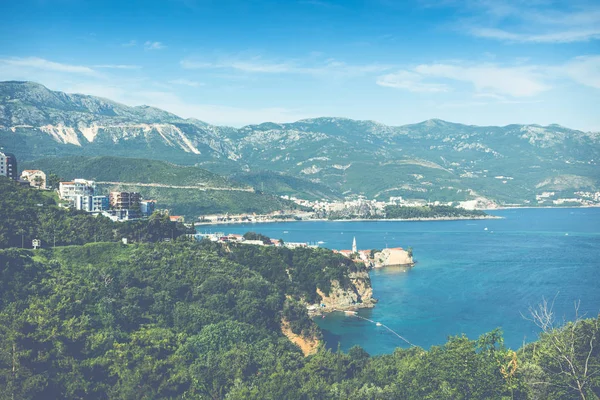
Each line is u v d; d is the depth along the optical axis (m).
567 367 144.25
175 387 171.88
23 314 194.75
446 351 162.75
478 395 143.62
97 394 169.12
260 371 187.62
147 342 196.75
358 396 161.75
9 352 169.62
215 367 187.12
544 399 139.12
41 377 162.88
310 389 167.12
